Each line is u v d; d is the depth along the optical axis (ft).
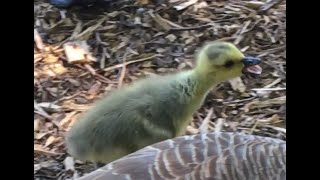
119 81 2.56
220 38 2.73
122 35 2.74
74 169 2.26
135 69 2.61
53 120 2.42
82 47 2.70
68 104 2.48
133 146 2.20
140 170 1.59
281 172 1.66
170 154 1.64
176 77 2.24
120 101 2.19
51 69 2.60
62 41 2.72
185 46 2.70
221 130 2.39
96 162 2.26
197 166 1.61
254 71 2.25
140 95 2.20
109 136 2.18
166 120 2.22
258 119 2.44
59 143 2.35
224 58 2.22
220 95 2.51
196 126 2.41
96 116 2.18
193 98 2.26
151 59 2.65
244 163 1.64
